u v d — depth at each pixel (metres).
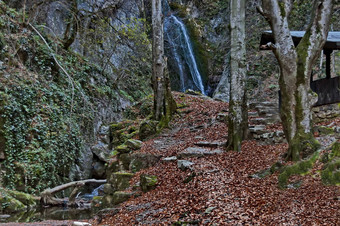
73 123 14.91
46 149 13.16
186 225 5.72
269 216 5.32
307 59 7.23
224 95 23.45
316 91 10.02
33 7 15.30
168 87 14.70
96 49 20.33
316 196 5.68
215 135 11.41
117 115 19.38
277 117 11.16
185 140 11.71
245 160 8.32
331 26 19.95
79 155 15.12
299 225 4.85
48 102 14.09
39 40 15.30
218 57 29.31
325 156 6.68
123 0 22.92
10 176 11.63
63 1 17.69
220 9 31.58
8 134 11.84
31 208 11.21
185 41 29.17
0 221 9.27
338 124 9.27
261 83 23.14
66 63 16.20
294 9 23.45
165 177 8.69
